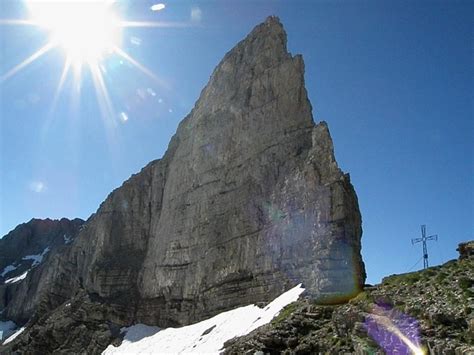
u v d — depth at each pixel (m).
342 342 32.38
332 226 50.50
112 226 94.19
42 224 177.38
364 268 50.19
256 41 77.19
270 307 51.19
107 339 73.06
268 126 68.12
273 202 61.22
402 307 30.56
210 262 67.56
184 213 77.31
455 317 25.44
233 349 41.56
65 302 95.25
